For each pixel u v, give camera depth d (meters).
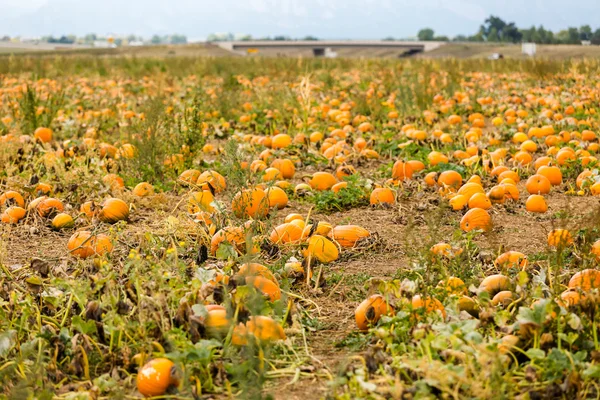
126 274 7.24
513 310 6.57
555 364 5.91
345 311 7.32
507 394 5.73
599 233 7.55
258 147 13.88
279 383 6.20
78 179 10.95
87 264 7.78
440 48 142.00
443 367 5.77
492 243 7.95
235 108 18.69
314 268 8.14
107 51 111.62
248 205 9.17
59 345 6.40
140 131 12.31
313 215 10.17
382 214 10.15
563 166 11.94
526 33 145.62
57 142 14.18
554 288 6.62
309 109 16.95
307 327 6.96
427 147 13.59
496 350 5.88
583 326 6.32
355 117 17.30
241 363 6.15
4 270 7.65
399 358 6.07
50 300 6.82
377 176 11.85
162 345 6.36
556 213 9.80
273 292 7.06
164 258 7.61
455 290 6.78
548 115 16.66
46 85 28.42
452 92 22.08
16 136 14.35
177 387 6.01
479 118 17.30
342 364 6.04
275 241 8.57
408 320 6.49
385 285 6.74
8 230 9.26
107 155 12.61
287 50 168.50
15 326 6.77
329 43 149.25
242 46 142.00
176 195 11.09
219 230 8.57
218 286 6.61
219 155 13.05
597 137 14.30
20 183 10.55
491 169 11.73
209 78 34.28
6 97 21.50
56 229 9.63
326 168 12.56
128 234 9.24
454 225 9.48
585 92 22.08
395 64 37.66
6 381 6.05
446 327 6.16
